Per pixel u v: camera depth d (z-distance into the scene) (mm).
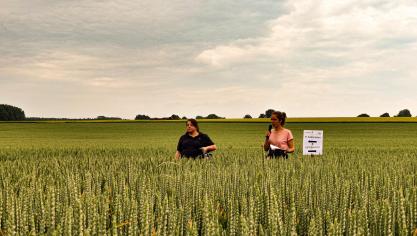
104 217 3242
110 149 22938
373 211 3895
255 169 7461
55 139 41844
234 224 3352
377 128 61625
